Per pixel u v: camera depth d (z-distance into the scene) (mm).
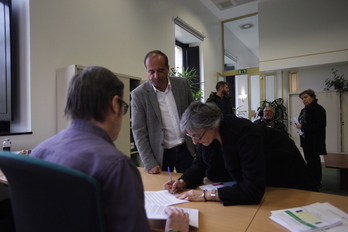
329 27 5238
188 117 1094
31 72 2221
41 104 2301
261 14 5918
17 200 548
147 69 1684
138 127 1717
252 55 7426
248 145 1056
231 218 917
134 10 3527
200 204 1060
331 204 1021
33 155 597
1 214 1322
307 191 1191
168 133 1798
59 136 612
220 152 1246
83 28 2727
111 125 634
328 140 5387
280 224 859
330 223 828
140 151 1684
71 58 2586
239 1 5816
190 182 1286
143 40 3701
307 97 3271
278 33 5754
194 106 1114
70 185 446
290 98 5766
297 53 5570
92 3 2850
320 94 5457
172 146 1794
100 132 592
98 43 2916
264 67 5934
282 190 1213
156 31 4012
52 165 441
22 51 2264
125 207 491
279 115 5695
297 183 1282
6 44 2189
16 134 2098
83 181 431
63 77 2357
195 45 5746
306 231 789
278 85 6332
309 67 5703
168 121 1795
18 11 2275
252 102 6750
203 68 5684
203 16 5805
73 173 431
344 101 5316
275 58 5805
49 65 2369
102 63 2969
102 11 2982
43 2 2318
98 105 591
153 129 1728
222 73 6965
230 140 1094
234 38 7578
